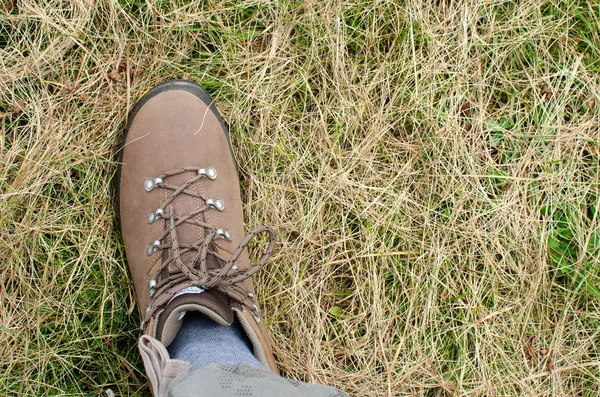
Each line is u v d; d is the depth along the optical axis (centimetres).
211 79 115
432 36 118
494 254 120
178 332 101
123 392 112
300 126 117
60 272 109
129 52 112
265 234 117
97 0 109
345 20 118
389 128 119
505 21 121
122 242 113
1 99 108
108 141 112
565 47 121
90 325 110
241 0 114
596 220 122
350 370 118
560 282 123
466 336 118
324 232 118
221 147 113
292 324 116
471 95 121
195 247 105
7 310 107
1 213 105
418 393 118
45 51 107
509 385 119
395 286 119
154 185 109
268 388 75
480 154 120
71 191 109
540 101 121
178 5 113
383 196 119
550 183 120
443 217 120
